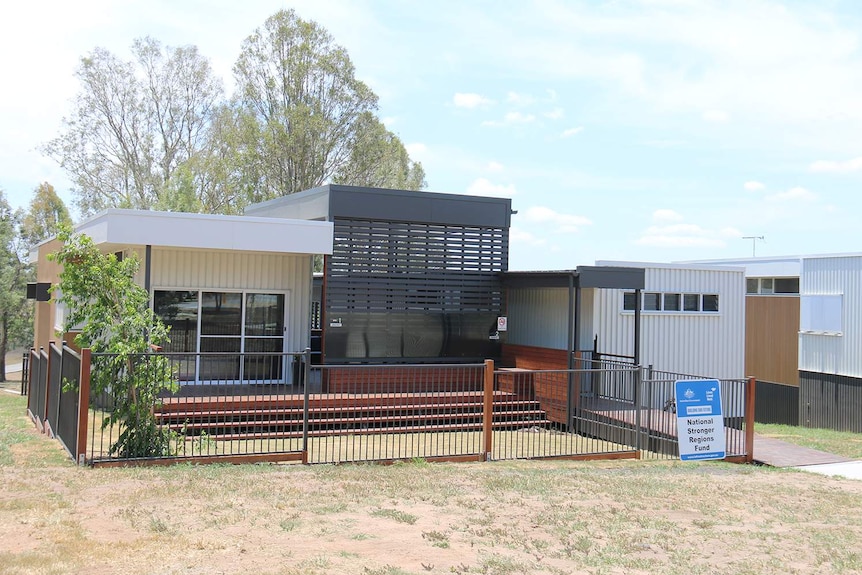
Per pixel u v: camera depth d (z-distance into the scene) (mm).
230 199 39844
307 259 17250
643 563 6535
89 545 6082
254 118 36781
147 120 41875
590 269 15836
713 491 9812
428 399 15328
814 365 25219
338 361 16484
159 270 16000
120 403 10086
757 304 29438
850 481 11391
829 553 7164
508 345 18531
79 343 10281
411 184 43438
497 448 12945
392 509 7789
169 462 10016
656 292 19422
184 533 6551
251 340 16766
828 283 24734
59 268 20188
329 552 6211
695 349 19938
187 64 42375
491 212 18062
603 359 18062
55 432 11648
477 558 6324
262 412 11312
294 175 37562
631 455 12836
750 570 6535
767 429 21094
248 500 7867
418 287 17312
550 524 7633
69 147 40500
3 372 42594
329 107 38000
